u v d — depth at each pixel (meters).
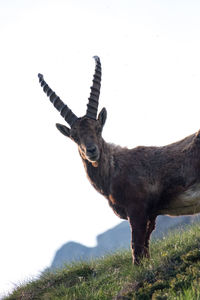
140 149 35.41
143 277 30.41
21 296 37.72
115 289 31.42
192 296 24.89
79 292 33.19
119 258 38.62
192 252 30.23
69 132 37.03
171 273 29.61
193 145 33.34
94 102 35.91
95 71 36.47
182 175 33.56
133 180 34.06
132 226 33.78
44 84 37.59
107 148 35.22
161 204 34.62
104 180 34.94
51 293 35.22
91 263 39.50
